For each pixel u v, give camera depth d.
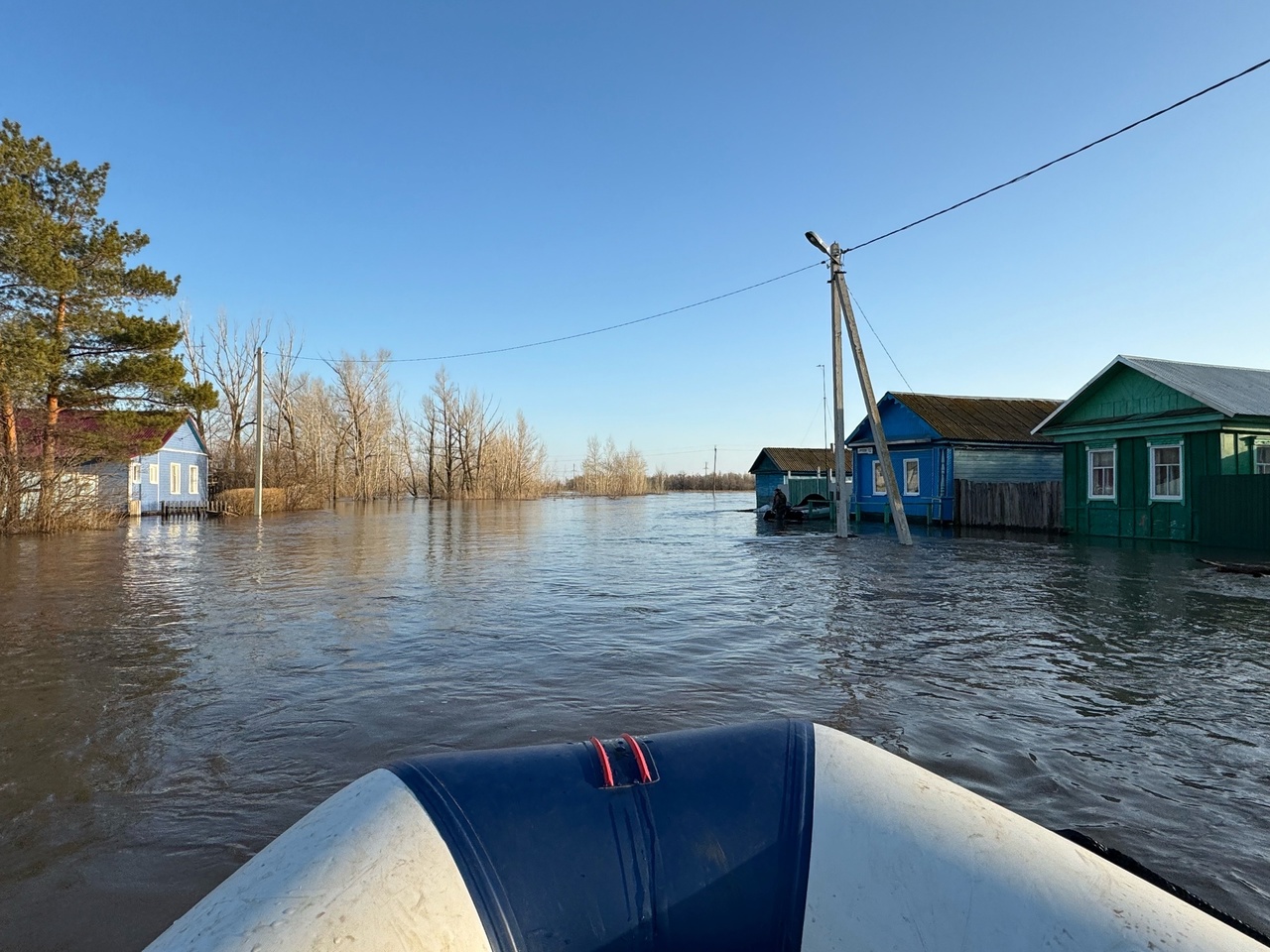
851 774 1.68
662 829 1.53
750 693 4.61
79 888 2.46
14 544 15.92
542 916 1.36
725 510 38.12
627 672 5.15
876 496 24.70
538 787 1.57
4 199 14.78
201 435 33.09
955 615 7.21
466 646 6.06
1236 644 5.88
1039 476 22.98
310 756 3.63
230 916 1.25
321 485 39.81
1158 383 15.70
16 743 3.83
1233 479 13.80
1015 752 3.57
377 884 1.29
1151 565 11.13
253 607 8.02
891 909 1.40
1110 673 5.02
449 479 58.22
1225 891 2.35
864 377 15.35
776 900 1.48
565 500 55.12
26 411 18.19
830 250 15.95
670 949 1.41
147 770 3.47
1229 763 3.45
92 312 18.27
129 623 7.09
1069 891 1.35
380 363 53.03
